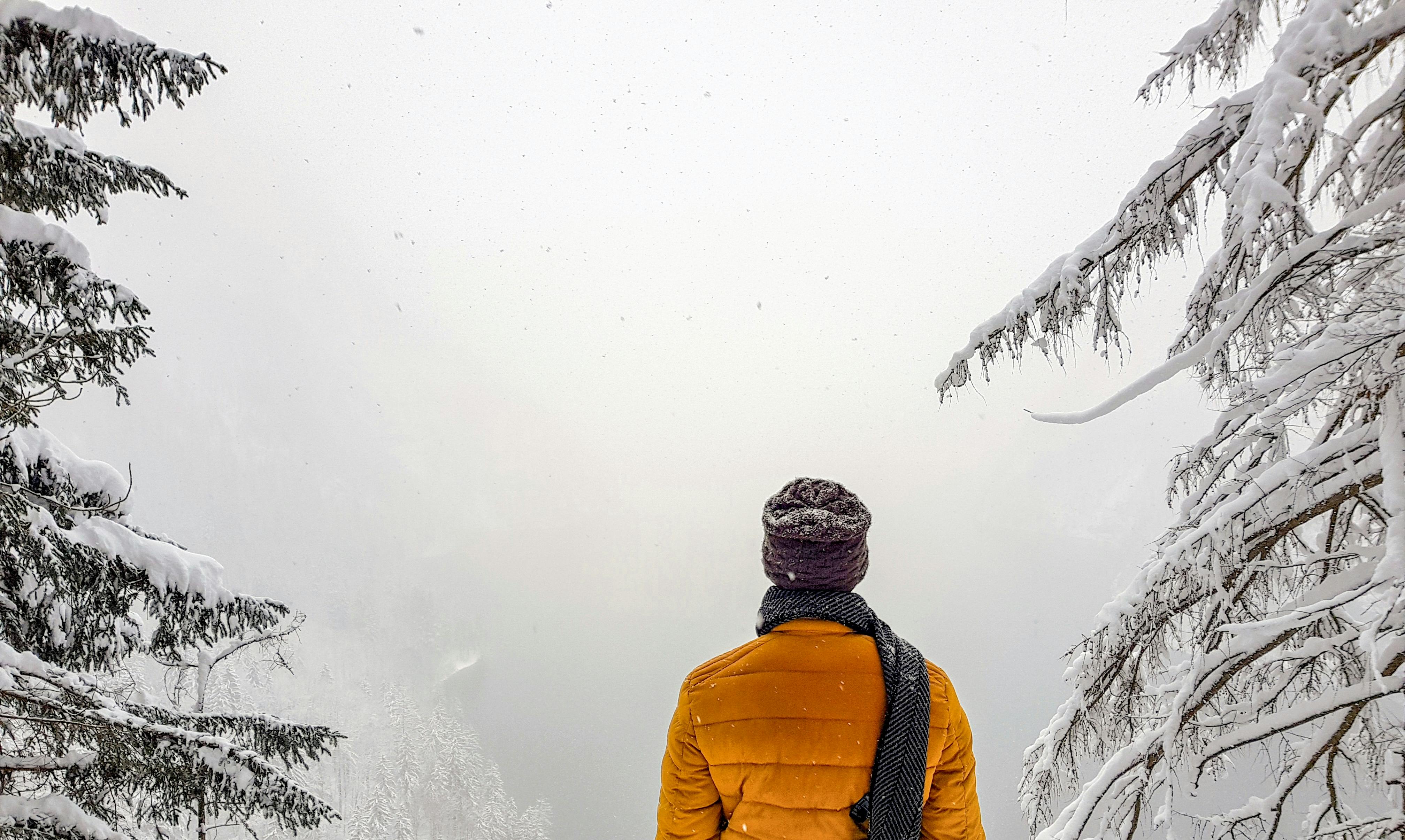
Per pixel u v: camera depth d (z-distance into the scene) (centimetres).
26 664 335
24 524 355
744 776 114
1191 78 343
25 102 329
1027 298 347
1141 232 329
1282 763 295
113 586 400
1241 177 264
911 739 109
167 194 376
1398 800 236
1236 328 271
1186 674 288
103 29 309
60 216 374
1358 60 257
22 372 344
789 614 125
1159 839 284
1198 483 327
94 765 366
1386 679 230
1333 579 275
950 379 368
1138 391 281
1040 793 350
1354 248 254
